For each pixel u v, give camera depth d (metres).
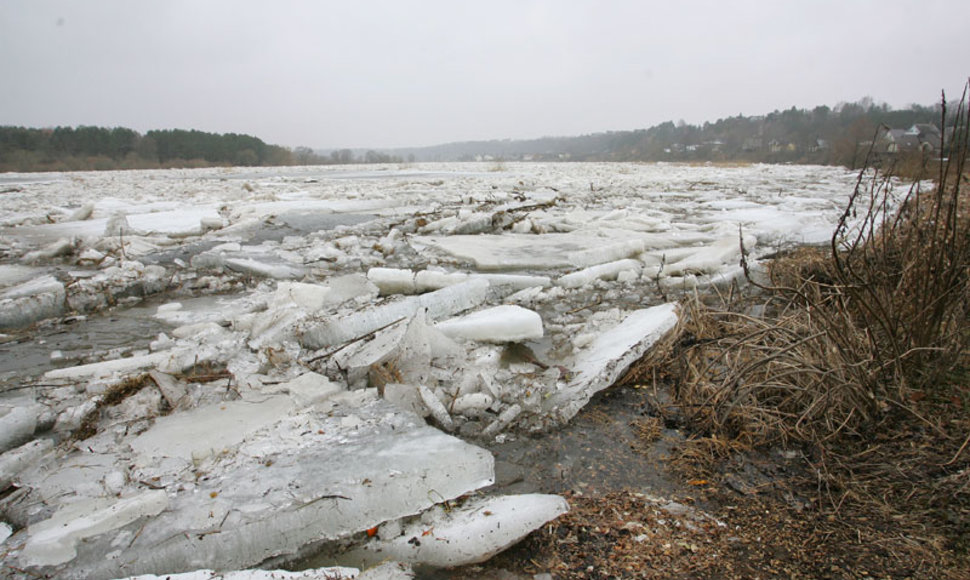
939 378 3.25
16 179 22.94
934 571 2.07
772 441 2.93
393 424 2.99
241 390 3.42
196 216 10.00
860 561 2.14
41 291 5.14
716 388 3.24
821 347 3.30
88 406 3.19
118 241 7.27
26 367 3.93
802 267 5.69
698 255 6.72
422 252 7.41
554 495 2.54
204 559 2.18
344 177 22.97
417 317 4.04
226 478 2.54
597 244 7.60
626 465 2.84
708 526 2.37
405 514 2.42
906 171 12.52
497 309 4.68
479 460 2.66
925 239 3.96
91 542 2.18
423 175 24.09
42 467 2.70
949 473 2.57
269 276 6.18
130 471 2.63
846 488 2.54
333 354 3.91
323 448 2.77
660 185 17.19
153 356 3.91
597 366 3.72
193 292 5.77
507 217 9.30
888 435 2.89
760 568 2.13
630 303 5.42
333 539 2.31
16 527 2.33
